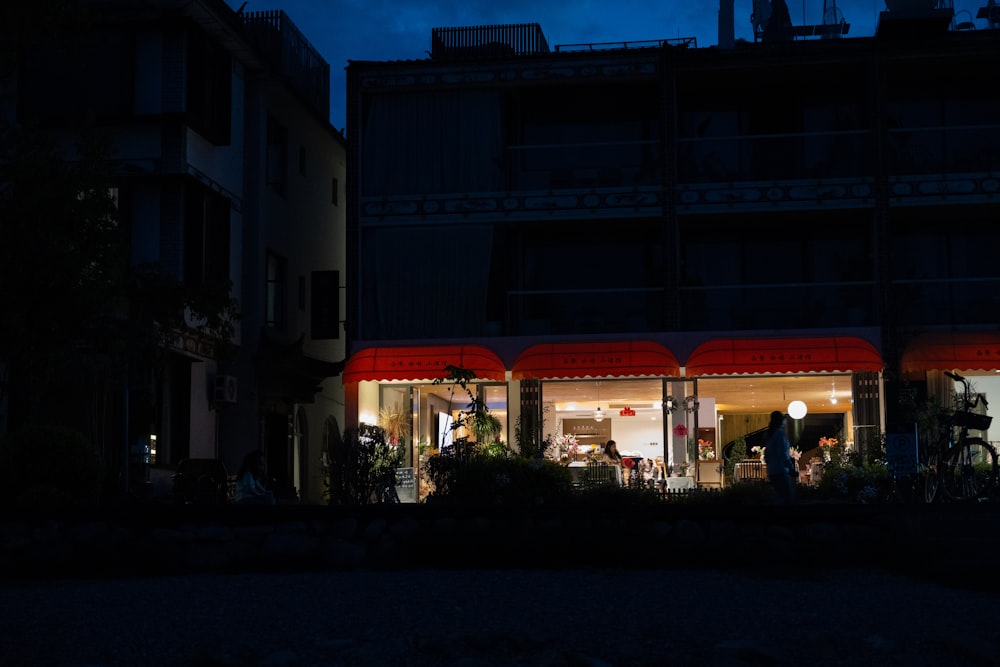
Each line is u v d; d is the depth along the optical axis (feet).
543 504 48.34
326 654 29.94
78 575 47.44
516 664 29.12
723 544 46.93
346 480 64.95
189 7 80.02
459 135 91.97
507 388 88.74
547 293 90.48
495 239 90.89
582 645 30.30
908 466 62.34
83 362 62.85
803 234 93.30
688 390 87.56
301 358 90.58
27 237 41.70
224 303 49.57
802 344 82.53
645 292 90.33
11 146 46.50
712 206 89.30
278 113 96.99
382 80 92.12
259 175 91.50
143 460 72.33
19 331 41.22
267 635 31.91
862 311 88.38
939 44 87.97
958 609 35.63
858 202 88.53
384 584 40.40
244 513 48.75
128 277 53.98
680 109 94.94
